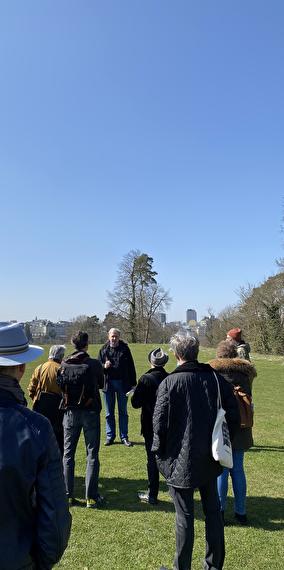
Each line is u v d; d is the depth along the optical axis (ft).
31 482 6.51
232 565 13.53
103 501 18.54
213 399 12.42
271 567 13.46
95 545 14.74
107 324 190.90
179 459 12.04
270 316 115.44
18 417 6.82
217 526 12.36
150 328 187.42
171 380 12.57
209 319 155.33
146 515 17.30
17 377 7.54
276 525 16.52
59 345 21.56
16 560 6.32
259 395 49.62
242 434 16.29
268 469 23.56
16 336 7.63
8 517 6.41
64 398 18.34
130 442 29.07
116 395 29.81
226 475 16.66
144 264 180.14
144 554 14.17
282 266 116.37
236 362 16.51
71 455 18.40
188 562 12.07
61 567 13.33
